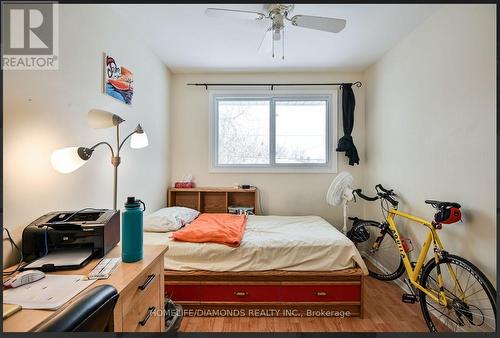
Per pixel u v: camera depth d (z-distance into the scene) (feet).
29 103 3.94
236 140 11.17
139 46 7.70
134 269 3.37
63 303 2.50
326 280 6.22
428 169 6.53
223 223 7.74
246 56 9.21
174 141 10.96
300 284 6.22
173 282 6.21
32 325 2.16
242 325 5.91
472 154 5.15
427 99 6.60
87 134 5.32
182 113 10.96
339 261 6.25
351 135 10.73
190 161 10.99
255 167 10.96
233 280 6.24
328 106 10.91
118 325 2.83
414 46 7.20
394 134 8.27
